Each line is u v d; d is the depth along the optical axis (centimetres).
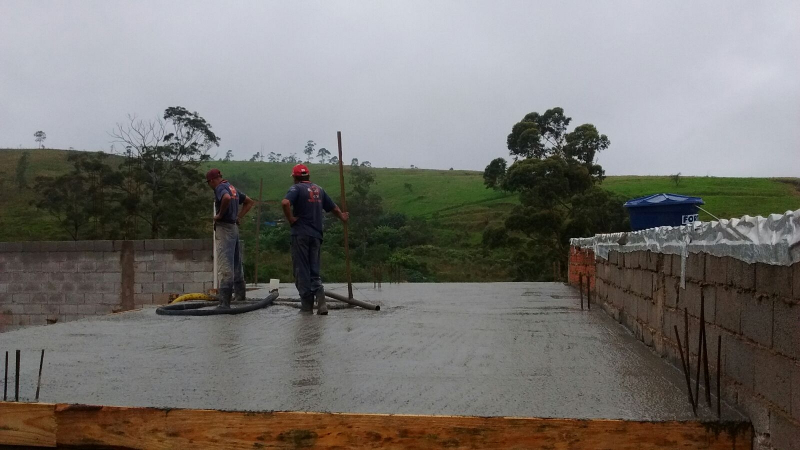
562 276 2091
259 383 331
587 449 257
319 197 689
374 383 330
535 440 259
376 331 526
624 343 459
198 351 432
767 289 239
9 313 1018
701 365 314
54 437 289
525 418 261
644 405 281
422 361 390
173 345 459
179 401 294
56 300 1007
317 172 5338
